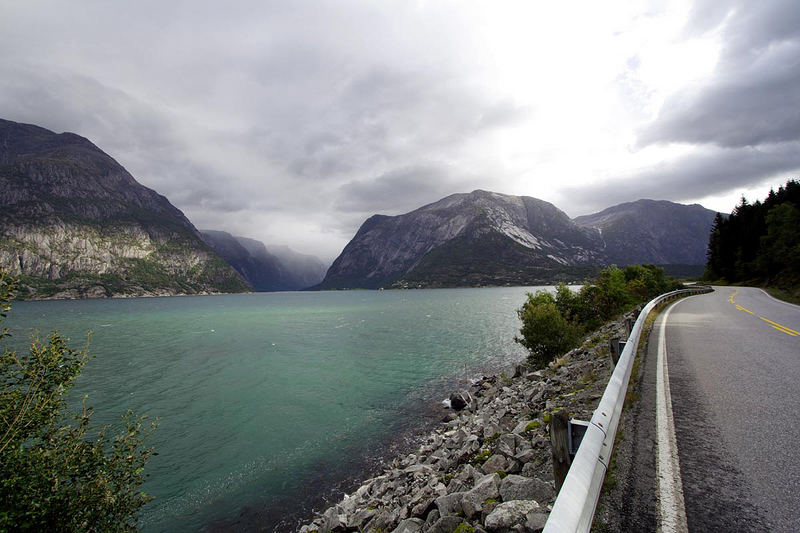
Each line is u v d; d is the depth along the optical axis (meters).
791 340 13.38
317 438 18.48
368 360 36.53
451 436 13.98
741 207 91.62
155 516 12.66
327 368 33.44
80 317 93.38
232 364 35.62
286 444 17.89
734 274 80.75
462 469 8.89
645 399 7.66
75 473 6.44
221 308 132.75
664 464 4.89
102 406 23.58
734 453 5.11
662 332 16.45
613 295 31.80
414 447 16.61
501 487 6.43
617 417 5.68
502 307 103.62
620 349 9.44
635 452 5.28
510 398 16.03
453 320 71.94
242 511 12.80
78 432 6.79
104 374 32.03
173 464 16.09
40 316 97.12
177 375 31.53
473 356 37.09
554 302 31.48
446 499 7.11
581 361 15.27
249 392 26.39
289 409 22.80
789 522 3.58
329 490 13.83
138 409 23.02
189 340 51.81
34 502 5.66
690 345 13.23
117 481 6.98
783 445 5.29
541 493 5.87
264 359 37.84
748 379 8.67
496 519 5.34
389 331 58.50
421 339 49.47
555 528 2.38
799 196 71.12
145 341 51.03
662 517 3.76
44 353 6.29
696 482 4.41
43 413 6.29
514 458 7.75
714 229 100.81
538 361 23.44
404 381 28.56
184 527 12.10
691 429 6.02
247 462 16.17
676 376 9.27
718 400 7.34
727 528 3.54
